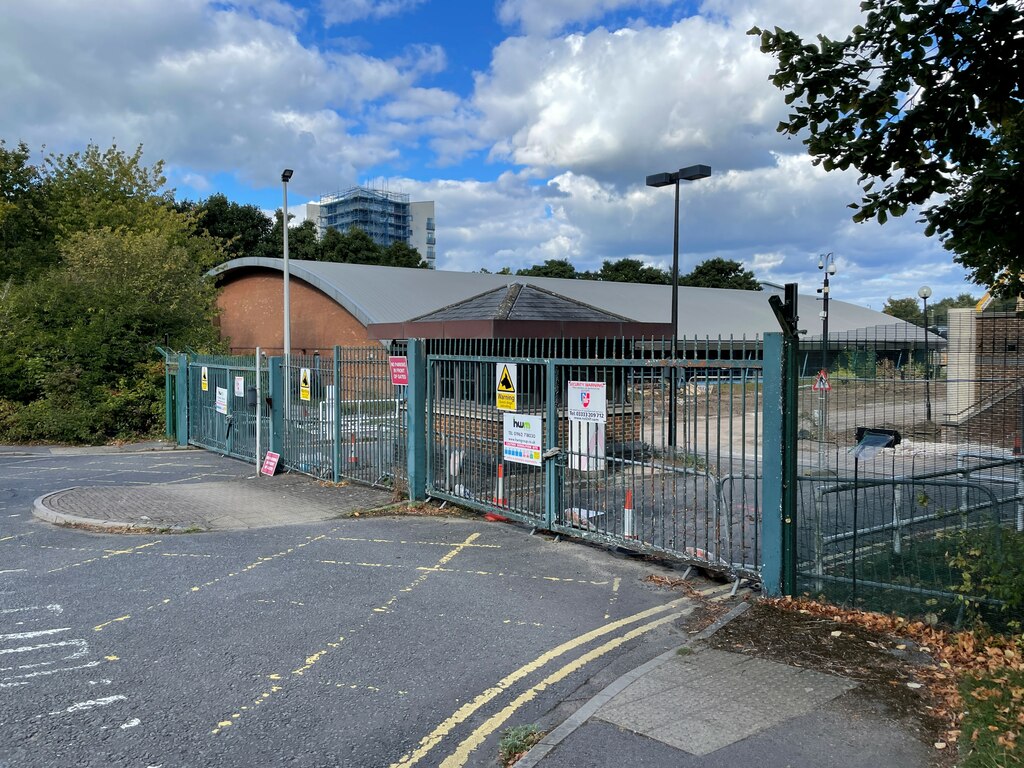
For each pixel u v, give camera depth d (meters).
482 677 4.73
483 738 3.98
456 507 9.54
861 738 3.72
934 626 5.18
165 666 4.91
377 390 10.77
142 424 19.73
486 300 13.33
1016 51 3.83
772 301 5.73
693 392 6.46
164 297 23.83
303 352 34.88
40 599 6.27
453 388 9.40
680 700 4.22
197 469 14.02
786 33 4.38
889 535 7.75
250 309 38.94
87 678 4.72
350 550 7.76
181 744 3.91
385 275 35.75
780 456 5.75
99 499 10.49
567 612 5.86
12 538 8.45
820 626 5.27
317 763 3.73
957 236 4.38
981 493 9.77
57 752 3.82
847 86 4.37
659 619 5.66
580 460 7.65
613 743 3.78
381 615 5.85
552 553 7.49
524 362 8.12
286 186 21.94
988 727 3.66
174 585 6.64
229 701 4.40
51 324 20.39
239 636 5.43
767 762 3.54
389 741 3.95
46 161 34.44
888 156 4.36
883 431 7.88
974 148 4.24
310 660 5.00
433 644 5.27
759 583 6.08
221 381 15.84
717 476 6.29
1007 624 4.95
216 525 8.98
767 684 4.37
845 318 56.78
